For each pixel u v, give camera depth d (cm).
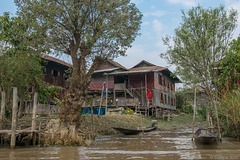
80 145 1024
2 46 1278
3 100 1047
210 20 1198
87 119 1714
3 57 1223
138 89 3062
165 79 3547
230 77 1316
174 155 707
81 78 1266
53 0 1231
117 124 1886
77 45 1299
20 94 1405
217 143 1005
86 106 2503
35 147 957
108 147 945
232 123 1158
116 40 1289
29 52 1307
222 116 1250
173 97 3938
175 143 1058
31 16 1192
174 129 2116
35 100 1060
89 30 1232
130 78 3147
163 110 3066
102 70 3012
